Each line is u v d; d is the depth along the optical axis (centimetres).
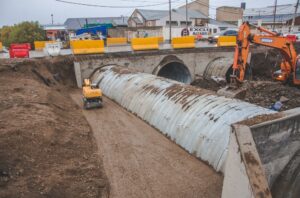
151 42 2980
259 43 2002
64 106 1708
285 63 2281
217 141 1037
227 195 676
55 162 997
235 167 634
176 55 3072
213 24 7381
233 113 1104
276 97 2166
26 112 1307
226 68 3044
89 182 919
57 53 2625
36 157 984
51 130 1184
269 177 695
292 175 688
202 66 3297
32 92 1675
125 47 3259
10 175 852
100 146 1230
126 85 1986
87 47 2669
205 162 1056
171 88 1616
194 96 1408
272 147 675
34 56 2634
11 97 1524
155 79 1877
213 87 2859
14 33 5850
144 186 927
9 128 1097
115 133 1382
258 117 693
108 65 2698
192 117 1241
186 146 1180
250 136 621
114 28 5378
